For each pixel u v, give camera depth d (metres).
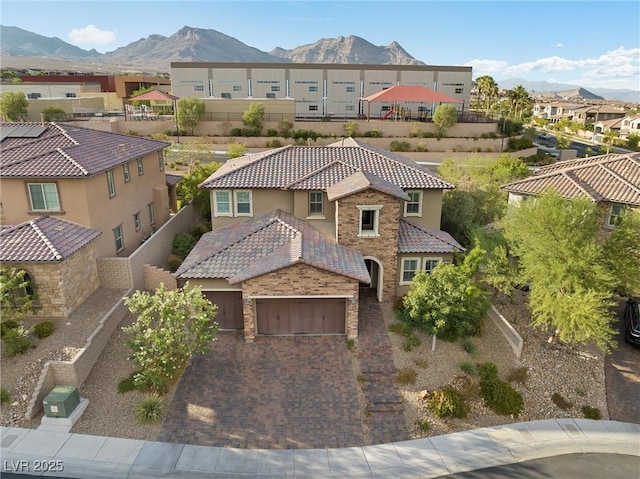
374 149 32.62
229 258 22.56
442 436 17.53
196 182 35.44
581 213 22.83
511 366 21.58
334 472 15.67
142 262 25.88
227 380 19.62
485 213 33.19
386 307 24.98
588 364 22.81
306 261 21.02
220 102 64.12
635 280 22.78
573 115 138.50
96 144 28.78
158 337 17.91
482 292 21.95
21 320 20.33
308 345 21.95
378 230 24.05
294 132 63.88
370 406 18.48
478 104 97.56
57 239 21.80
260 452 16.33
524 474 16.02
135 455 15.96
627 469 16.55
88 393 18.52
